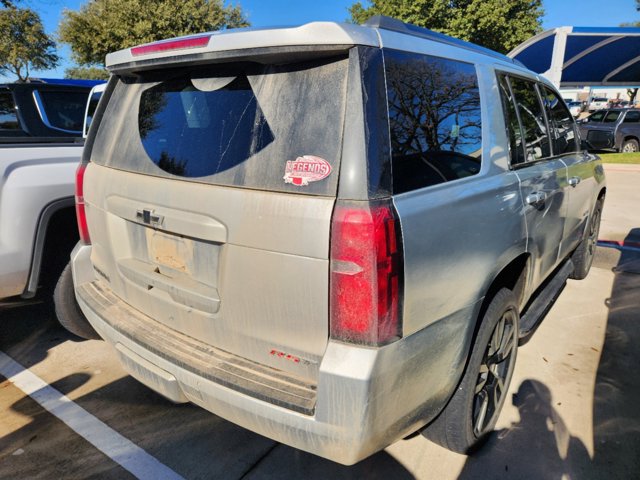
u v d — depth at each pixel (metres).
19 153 3.19
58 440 2.63
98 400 2.98
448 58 2.22
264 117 1.81
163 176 2.09
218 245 1.88
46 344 3.67
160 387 2.13
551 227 3.10
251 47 1.75
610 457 2.45
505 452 2.50
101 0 20.23
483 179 2.27
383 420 1.71
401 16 20.45
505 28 20.22
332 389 1.62
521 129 2.83
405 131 1.82
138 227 2.29
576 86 23.53
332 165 1.63
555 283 3.66
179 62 2.01
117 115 2.54
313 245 1.62
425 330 1.83
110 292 2.66
